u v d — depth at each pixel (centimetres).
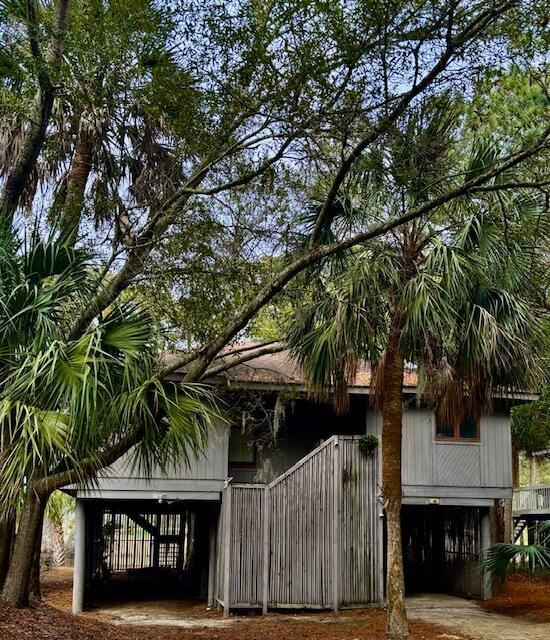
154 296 1201
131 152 1341
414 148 1037
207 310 1203
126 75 1057
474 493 1695
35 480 795
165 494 1548
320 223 1010
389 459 1223
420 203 1157
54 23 1031
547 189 1106
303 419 1859
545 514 2152
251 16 923
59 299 881
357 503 1549
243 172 1154
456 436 1714
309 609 1497
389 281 1207
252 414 1722
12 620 915
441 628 1327
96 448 794
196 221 1173
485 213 1148
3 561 1004
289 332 1279
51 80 1020
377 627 1288
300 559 1512
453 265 1105
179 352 1258
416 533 2006
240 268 1206
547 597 1653
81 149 1302
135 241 1196
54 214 1197
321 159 1070
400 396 1236
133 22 981
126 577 2186
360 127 972
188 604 1675
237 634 1255
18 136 1291
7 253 856
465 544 1803
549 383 1891
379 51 891
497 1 834
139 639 1077
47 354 755
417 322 1103
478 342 1128
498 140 1219
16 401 749
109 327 854
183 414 809
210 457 1569
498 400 1742
